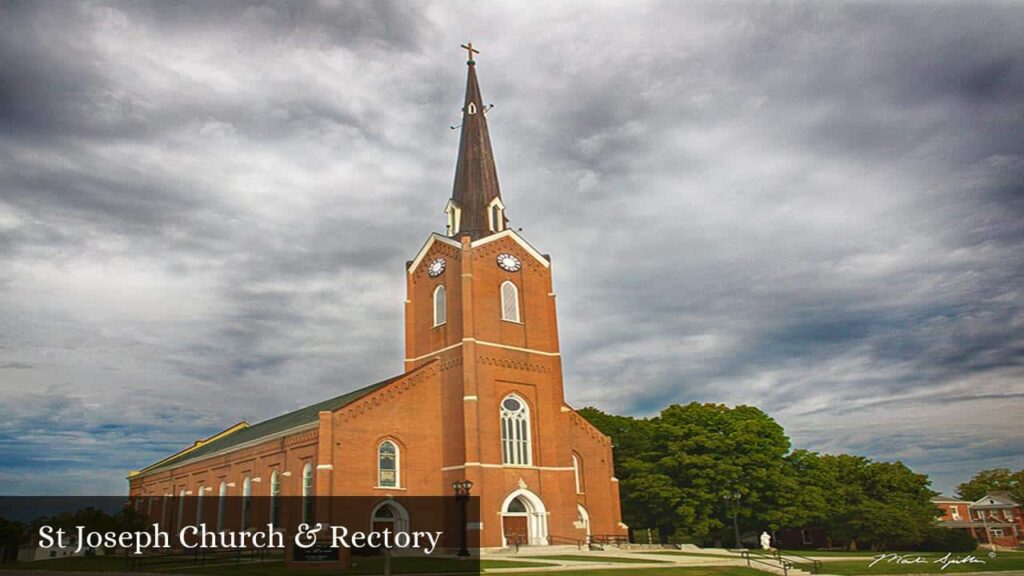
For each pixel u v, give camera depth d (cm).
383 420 5166
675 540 7275
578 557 4431
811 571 4356
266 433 6444
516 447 5412
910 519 6962
